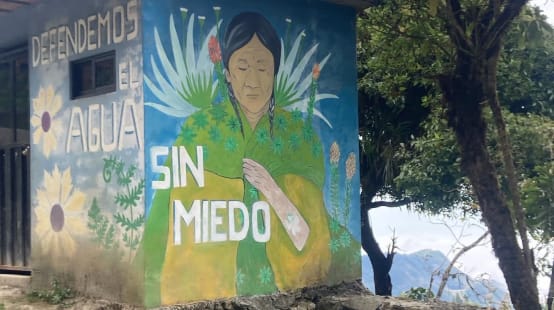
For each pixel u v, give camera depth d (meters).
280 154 7.51
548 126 9.76
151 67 6.43
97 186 6.81
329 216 7.98
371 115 11.77
